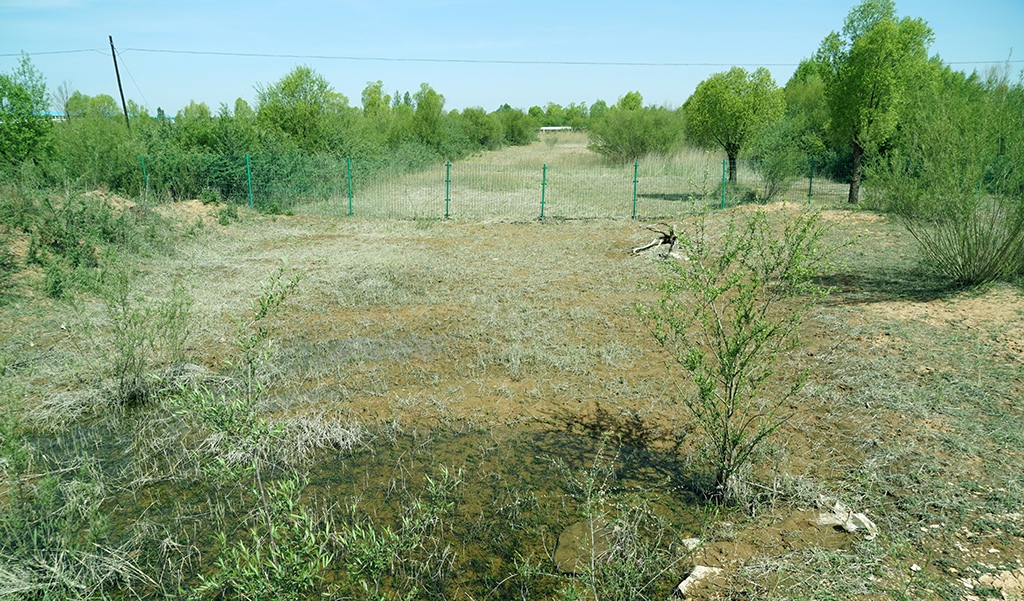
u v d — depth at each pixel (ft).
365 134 93.35
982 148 27.61
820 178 84.58
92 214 37.78
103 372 19.70
